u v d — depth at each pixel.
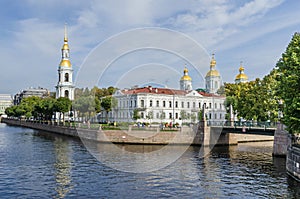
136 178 27.20
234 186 25.17
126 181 26.19
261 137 66.19
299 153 26.53
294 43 27.88
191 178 27.62
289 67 27.88
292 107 25.09
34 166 32.75
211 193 23.19
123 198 21.80
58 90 119.75
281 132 41.16
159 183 25.73
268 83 58.28
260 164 35.19
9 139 63.72
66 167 32.03
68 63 121.06
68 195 22.45
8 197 21.98
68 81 120.69
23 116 143.25
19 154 41.50
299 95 25.20
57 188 24.17
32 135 74.62
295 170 27.47
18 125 132.88
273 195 22.78
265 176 28.78
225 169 31.92
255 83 65.19
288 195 22.78
